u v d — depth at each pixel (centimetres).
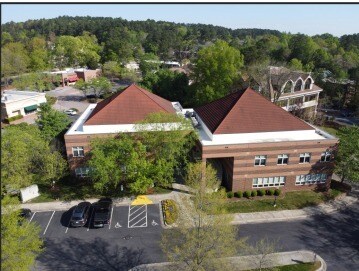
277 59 10156
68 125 5031
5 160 3206
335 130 6412
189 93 6838
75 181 4006
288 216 3388
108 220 3216
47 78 9838
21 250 2130
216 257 2148
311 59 9888
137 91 4312
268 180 3822
